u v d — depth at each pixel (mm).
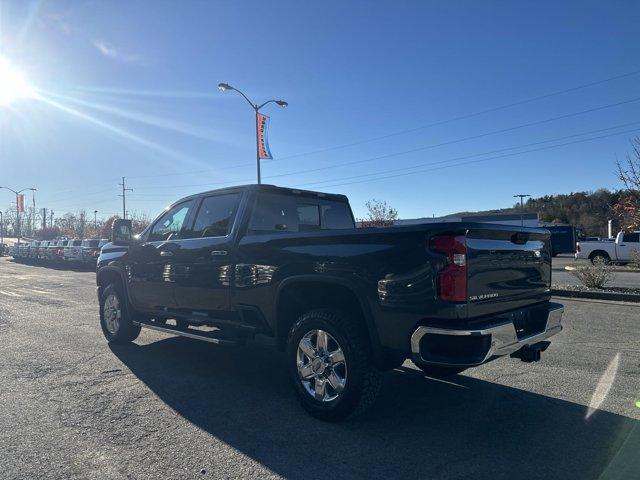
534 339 4164
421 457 3465
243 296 4898
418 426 4031
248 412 4340
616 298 11633
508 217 43969
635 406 4469
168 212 6262
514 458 3445
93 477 3164
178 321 6031
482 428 3986
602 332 7801
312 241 4297
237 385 5125
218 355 6418
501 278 3971
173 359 6195
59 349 6746
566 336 7492
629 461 3383
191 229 5777
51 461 3385
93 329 8281
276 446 3639
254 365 5926
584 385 5082
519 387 5035
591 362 5969
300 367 4324
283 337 4703
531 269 4438
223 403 4570
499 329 3645
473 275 3629
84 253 29078
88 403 4543
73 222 92125
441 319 3533
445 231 3539
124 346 6945
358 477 3178
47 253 34812
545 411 4359
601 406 4473
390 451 3559
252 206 5195
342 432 3904
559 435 3836
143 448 3594
